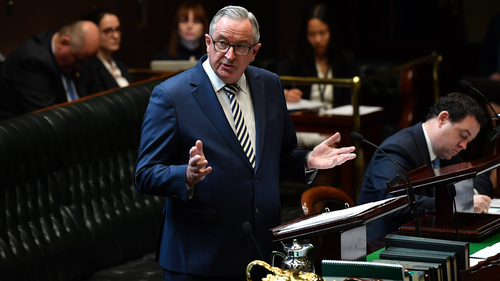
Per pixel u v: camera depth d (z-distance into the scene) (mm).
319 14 20969
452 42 31266
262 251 8539
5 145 10453
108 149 12867
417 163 10953
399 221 10656
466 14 31219
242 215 8469
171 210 8617
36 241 10828
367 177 11266
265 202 8562
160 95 8461
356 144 17516
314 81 17500
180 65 19594
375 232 10898
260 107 8836
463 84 10844
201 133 8406
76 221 11742
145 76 19922
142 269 12203
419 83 29312
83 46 15047
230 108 8633
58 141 11562
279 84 9273
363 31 32594
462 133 10711
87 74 16594
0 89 15297
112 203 12633
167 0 27188
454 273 7457
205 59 8930
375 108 19266
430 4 31328
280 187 19188
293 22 33000
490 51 26297
